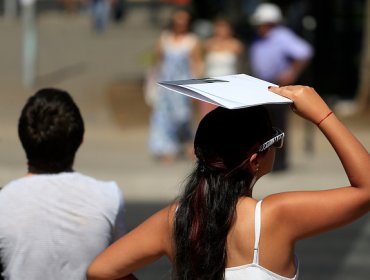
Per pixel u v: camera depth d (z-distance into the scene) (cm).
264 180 2527
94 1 7981
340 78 4094
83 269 754
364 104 3869
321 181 2522
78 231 753
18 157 2791
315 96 639
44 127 764
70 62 5766
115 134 3359
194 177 642
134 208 2222
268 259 623
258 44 2555
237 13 5094
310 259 1814
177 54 2717
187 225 628
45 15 9388
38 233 748
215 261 620
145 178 2547
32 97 789
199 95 606
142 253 653
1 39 7019
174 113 2812
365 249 1902
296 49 2523
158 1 9150
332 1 4009
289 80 2545
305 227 625
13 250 747
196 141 643
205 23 5328
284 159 2608
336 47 4062
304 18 3834
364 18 4022
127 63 5753
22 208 752
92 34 7881
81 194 764
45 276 749
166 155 2841
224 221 623
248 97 615
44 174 775
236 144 633
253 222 623
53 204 755
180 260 629
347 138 629
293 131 3469
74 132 774
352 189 625
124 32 8150
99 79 4922
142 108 3950
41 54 6184
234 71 2742
